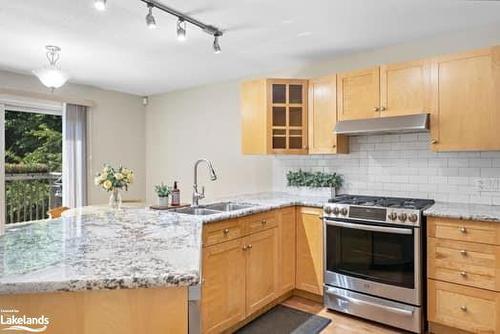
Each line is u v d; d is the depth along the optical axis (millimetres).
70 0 2291
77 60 3631
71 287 907
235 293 2521
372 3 2383
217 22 2678
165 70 4055
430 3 2387
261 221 2799
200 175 4859
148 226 1634
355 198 3137
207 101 4789
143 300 1000
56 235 1436
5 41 3057
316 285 3051
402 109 2861
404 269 2537
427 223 2488
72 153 4637
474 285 2303
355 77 3135
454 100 2629
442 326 2479
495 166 2773
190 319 1037
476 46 2840
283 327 2646
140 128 5508
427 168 3094
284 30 2855
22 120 4336
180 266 1027
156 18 2582
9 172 4207
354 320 2764
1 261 1067
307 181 3672
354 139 3500
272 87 3500
